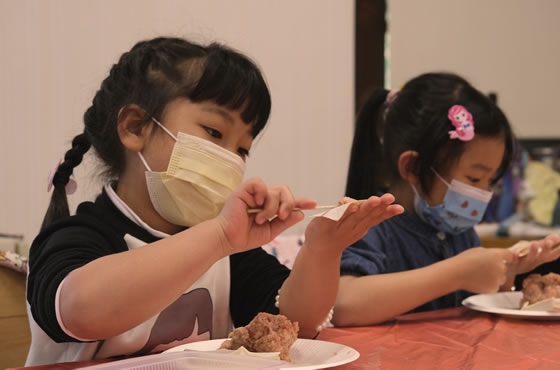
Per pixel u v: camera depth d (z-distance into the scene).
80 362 0.84
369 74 2.71
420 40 2.86
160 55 1.10
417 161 1.47
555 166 3.04
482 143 1.45
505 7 3.08
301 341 0.89
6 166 2.10
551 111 3.20
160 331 1.06
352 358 0.76
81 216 1.02
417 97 1.52
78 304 0.77
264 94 1.10
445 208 1.46
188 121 1.06
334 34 2.62
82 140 1.16
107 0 2.20
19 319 1.28
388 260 1.45
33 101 2.12
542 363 0.81
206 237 0.82
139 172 1.08
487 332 1.03
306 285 1.02
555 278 1.22
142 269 0.78
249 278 1.21
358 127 1.59
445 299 1.51
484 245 2.58
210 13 2.36
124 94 1.10
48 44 2.13
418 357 0.84
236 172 1.08
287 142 2.53
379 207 0.96
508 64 3.11
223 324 1.19
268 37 2.48
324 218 0.98
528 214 2.96
